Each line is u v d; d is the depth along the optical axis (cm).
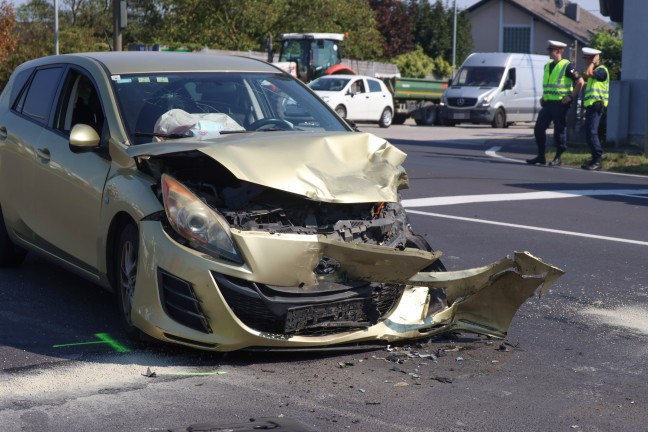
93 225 597
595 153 1711
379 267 526
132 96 627
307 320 513
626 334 608
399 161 597
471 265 816
